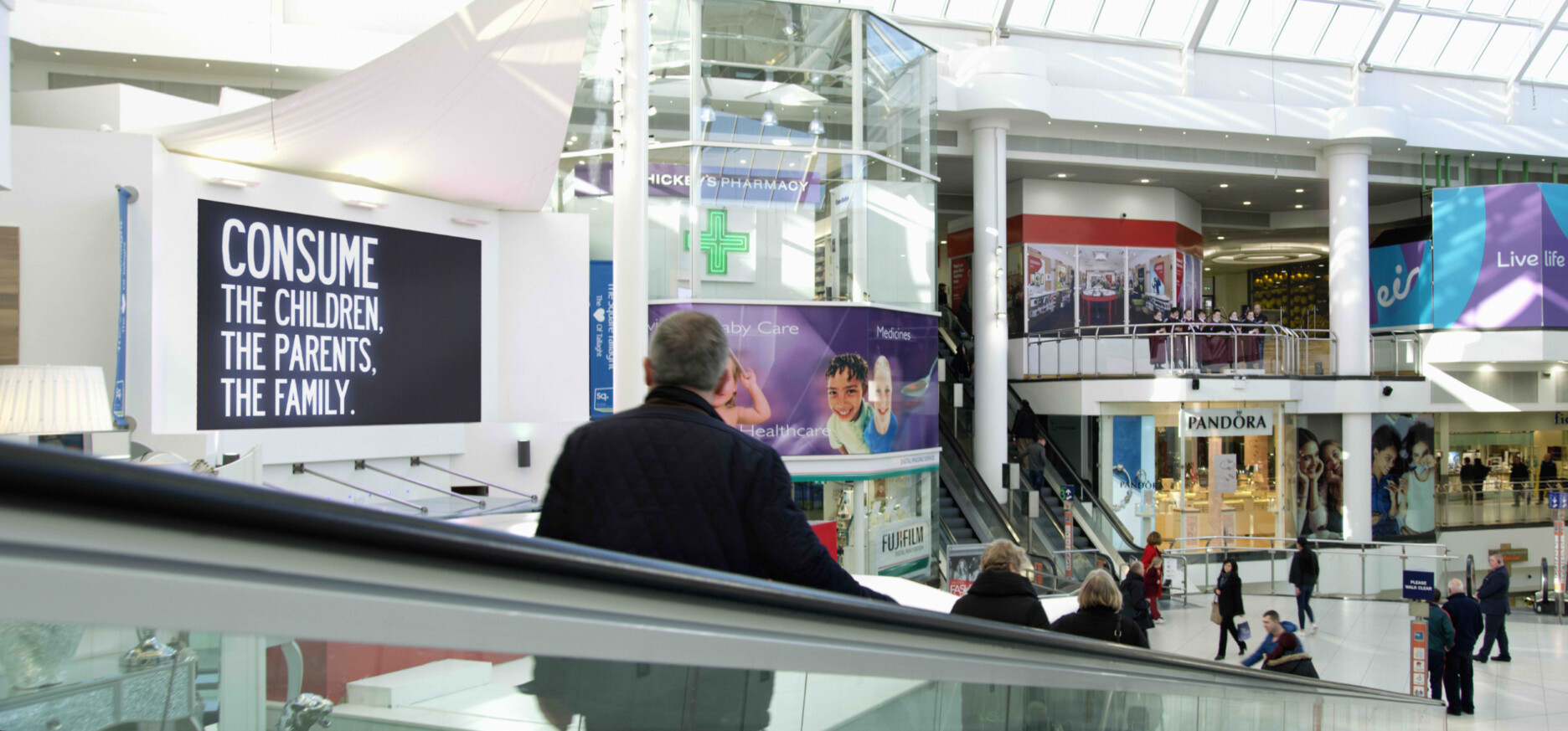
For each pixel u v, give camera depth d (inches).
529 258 565.3
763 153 655.8
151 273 377.1
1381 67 951.0
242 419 421.1
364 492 454.0
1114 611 201.3
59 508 29.7
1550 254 901.2
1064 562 687.1
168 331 394.6
